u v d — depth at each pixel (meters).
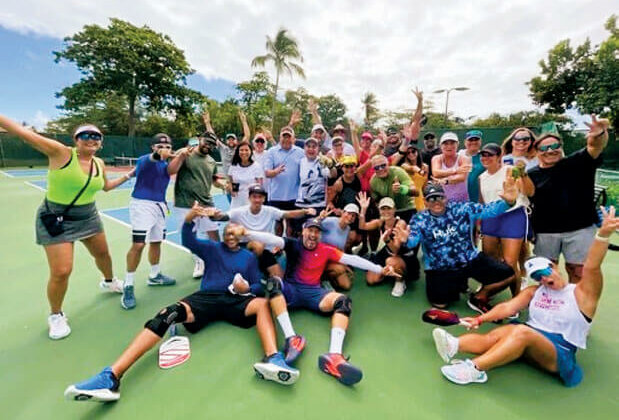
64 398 1.96
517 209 2.93
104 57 20.42
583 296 2.04
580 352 2.46
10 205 7.74
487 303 3.11
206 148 3.72
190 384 2.07
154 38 21.94
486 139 13.34
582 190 2.62
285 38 19.64
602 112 13.47
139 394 1.98
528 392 2.03
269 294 2.54
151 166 3.22
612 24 13.88
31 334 2.60
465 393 2.02
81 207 2.69
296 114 6.43
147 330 2.19
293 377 2.03
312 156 4.37
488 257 2.99
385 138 6.36
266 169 4.60
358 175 4.29
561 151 2.65
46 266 4.01
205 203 3.82
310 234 3.00
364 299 3.38
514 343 2.04
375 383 2.11
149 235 3.35
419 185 4.59
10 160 17.53
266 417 1.82
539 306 2.21
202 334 2.61
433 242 3.03
